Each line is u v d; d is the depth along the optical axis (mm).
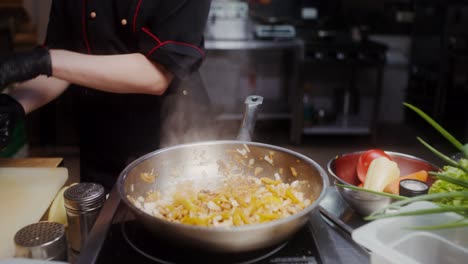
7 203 1302
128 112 1706
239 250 831
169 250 898
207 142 1208
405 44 4891
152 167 1133
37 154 3955
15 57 1279
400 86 4938
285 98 4793
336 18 4836
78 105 1738
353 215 1134
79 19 1582
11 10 4043
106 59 1434
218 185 1186
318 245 904
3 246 1107
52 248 910
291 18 4820
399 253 776
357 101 4723
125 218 998
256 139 4488
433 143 4305
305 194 1093
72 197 1036
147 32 1483
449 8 3988
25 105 1503
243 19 4266
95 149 1786
